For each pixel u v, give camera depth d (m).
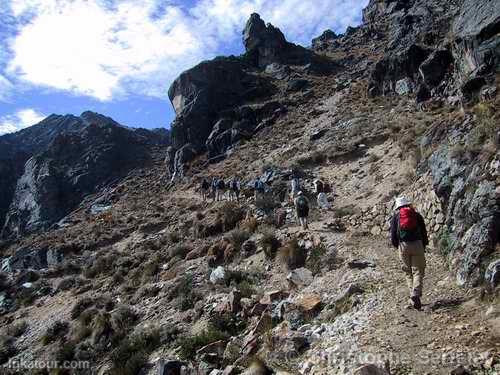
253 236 19.80
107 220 43.06
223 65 60.72
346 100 44.53
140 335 14.83
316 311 10.91
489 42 21.64
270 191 25.58
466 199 10.92
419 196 14.70
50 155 78.88
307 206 18.31
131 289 21.02
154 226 34.00
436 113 27.06
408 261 8.87
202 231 24.33
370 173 23.17
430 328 7.81
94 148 78.56
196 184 43.31
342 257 14.32
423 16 52.66
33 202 70.94
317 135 36.59
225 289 15.94
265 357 9.17
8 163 93.62
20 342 20.61
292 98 54.06
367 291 10.54
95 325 17.52
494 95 17.62
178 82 59.72
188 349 12.17
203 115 55.44
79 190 71.62
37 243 43.59
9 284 31.30
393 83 38.78
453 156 12.68
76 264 31.30
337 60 67.94
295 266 15.72
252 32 72.50
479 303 8.21
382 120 32.09
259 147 43.91
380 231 15.49
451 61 30.30
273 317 11.58
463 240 10.11
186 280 17.95
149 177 66.00
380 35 74.56
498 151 10.88
